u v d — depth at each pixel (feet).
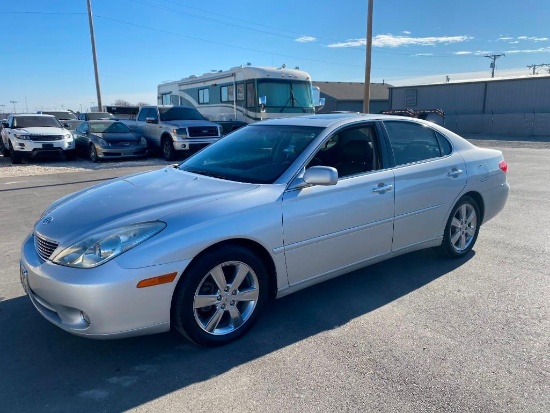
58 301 9.36
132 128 59.00
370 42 65.41
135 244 9.36
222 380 9.27
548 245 17.75
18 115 53.88
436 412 8.18
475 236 16.63
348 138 13.12
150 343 10.78
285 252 11.21
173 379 9.34
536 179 33.88
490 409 8.25
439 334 10.96
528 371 9.39
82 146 54.85
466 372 9.37
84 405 8.54
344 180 12.39
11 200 28.48
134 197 11.35
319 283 13.65
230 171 12.80
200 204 10.48
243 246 10.71
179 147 49.65
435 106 119.65
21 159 51.03
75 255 9.39
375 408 8.31
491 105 108.37
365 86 66.64
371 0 64.03
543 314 11.95
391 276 14.78
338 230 12.14
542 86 99.14
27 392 8.94
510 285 13.91
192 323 10.02
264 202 10.87
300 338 10.89
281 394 8.76
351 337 10.89
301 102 53.98
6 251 17.88
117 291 9.04
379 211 13.01
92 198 11.76
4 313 12.30
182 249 9.57
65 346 10.64
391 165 13.61
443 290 13.60
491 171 16.49
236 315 10.75
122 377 9.43
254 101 51.67
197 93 64.54
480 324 11.44
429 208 14.47
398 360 9.84
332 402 8.50
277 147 12.98
